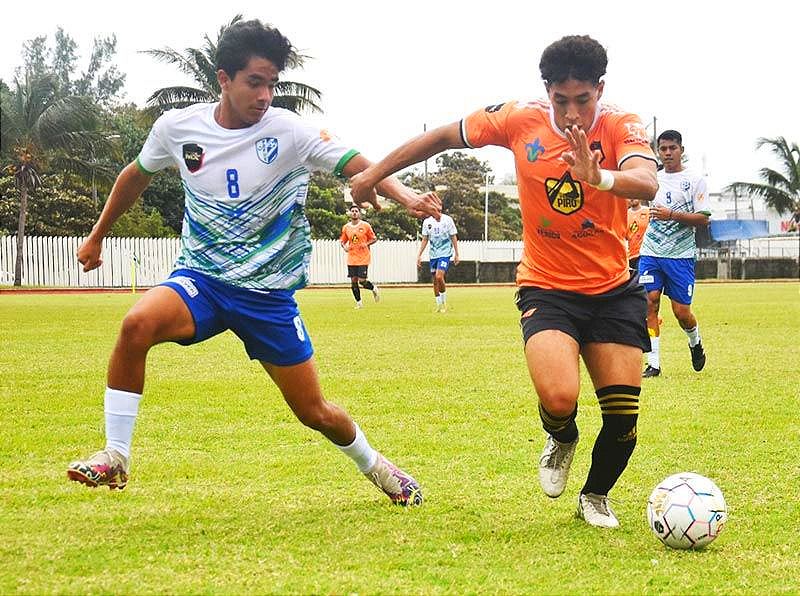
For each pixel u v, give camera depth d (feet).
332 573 12.21
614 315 15.12
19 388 29.04
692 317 33.30
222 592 11.41
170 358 37.04
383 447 20.63
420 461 19.30
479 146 15.51
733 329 51.13
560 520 15.15
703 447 20.65
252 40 14.40
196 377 31.40
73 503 15.88
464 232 195.93
